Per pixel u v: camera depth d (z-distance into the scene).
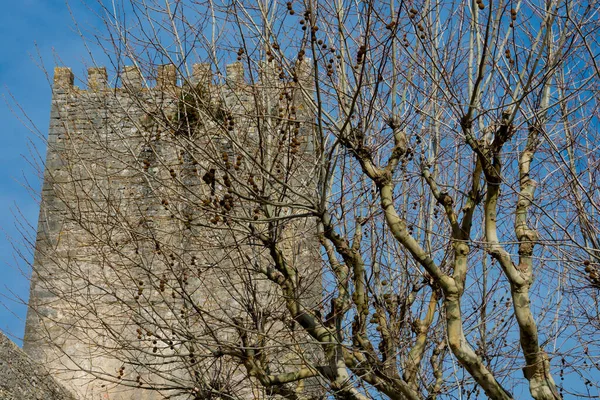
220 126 11.54
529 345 10.12
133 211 17.44
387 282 12.90
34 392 19.50
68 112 25.23
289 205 11.70
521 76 10.48
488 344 12.63
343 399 11.24
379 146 12.38
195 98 11.94
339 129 11.33
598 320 11.82
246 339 12.44
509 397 10.24
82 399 22.16
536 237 10.59
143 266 13.74
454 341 10.34
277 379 11.84
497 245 10.45
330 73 11.44
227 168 11.69
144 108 12.41
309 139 14.06
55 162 24.62
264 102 13.37
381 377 11.26
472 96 10.37
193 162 11.90
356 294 11.78
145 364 12.99
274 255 12.62
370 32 11.31
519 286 10.23
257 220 11.65
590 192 11.30
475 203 11.08
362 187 13.04
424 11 11.85
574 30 10.44
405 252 12.89
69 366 22.75
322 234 12.23
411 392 10.95
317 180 12.70
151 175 13.02
